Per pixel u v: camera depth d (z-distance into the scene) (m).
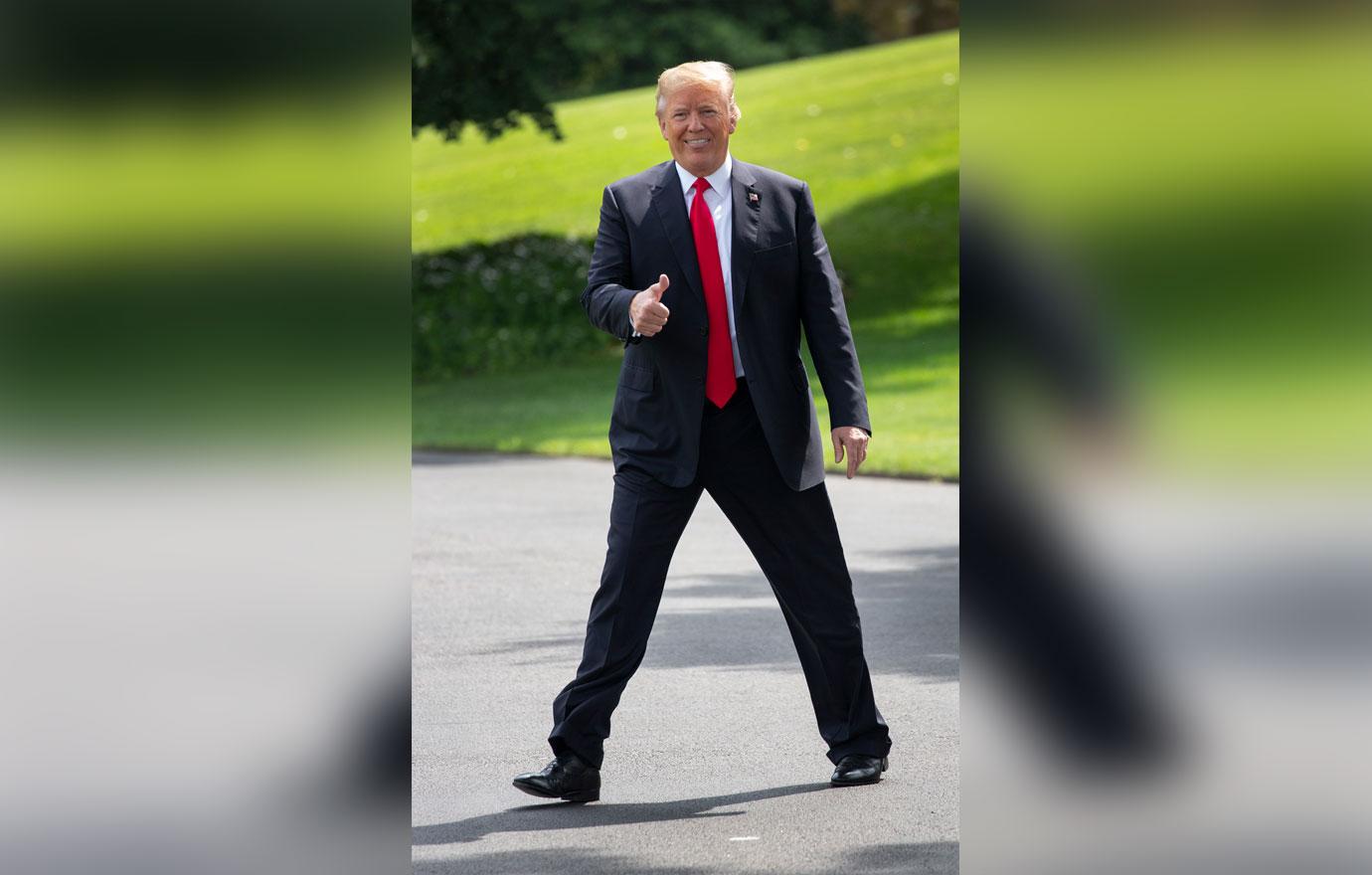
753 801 8.59
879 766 8.96
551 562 17.64
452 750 9.88
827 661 8.95
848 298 47.97
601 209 8.91
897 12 81.38
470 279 47.38
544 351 44.44
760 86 72.81
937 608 14.34
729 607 14.72
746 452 8.78
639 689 11.52
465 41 45.28
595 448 29.30
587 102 77.25
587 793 8.65
